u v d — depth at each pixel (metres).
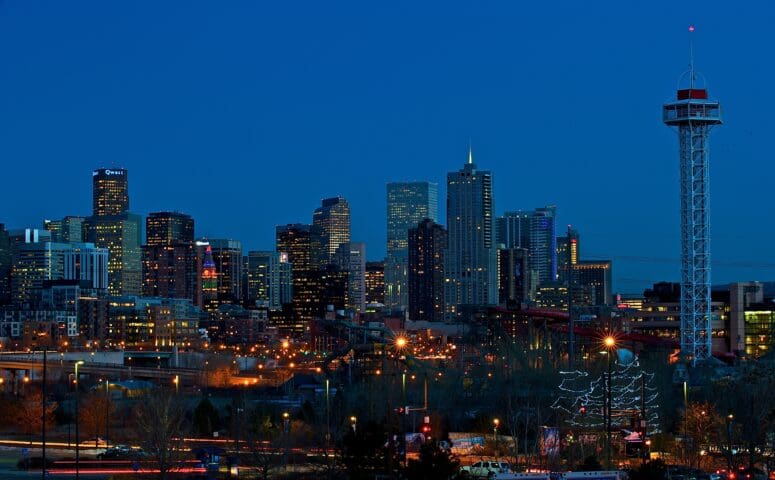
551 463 165.62
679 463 175.38
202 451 183.00
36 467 185.50
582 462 161.38
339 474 149.62
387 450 129.88
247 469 170.25
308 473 159.25
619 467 158.88
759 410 199.25
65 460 189.38
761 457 172.75
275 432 198.00
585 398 193.75
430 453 116.25
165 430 172.25
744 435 183.00
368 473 129.50
